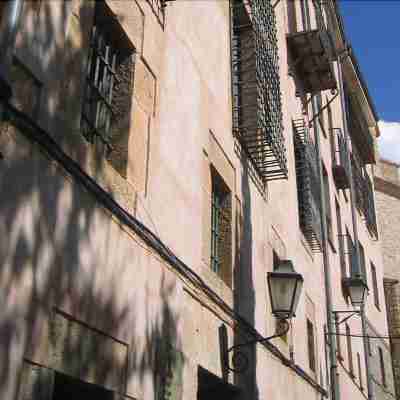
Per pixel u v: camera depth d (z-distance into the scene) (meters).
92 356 4.66
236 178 9.11
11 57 3.68
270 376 9.39
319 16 16.31
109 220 5.15
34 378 3.96
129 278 5.39
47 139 4.28
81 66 5.00
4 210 3.85
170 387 5.90
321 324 14.38
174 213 6.62
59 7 4.70
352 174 23.28
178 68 7.32
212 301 7.34
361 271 23.09
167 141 6.69
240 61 10.25
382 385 23.58
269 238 10.59
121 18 5.94
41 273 4.14
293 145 13.92
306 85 16.14
